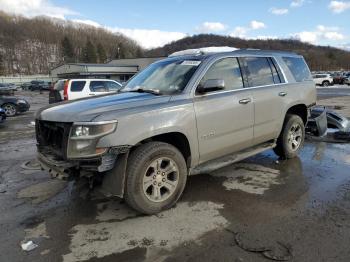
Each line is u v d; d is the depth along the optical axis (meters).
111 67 66.31
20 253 3.16
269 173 5.18
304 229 3.42
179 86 4.25
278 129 5.40
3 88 39.66
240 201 4.16
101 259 3.04
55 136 3.84
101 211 4.01
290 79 5.66
